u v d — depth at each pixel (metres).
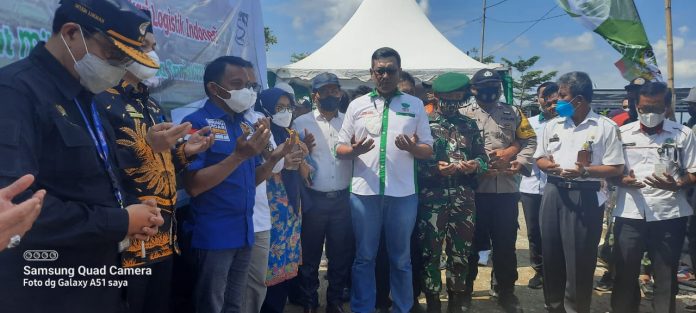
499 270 4.00
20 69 1.44
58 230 1.39
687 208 3.41
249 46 4.50
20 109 1.35
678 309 4.10
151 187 1.98
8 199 1.09
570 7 5.00
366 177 3.39
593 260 3.43
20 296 1.45
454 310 3.84
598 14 4.89
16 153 1.29
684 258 4.21
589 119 3.41
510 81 7.02
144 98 2.19
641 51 4.85
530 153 4.03
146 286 2.03
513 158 4.01
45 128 1.43
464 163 3.48
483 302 4.27
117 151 1.82
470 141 3.71
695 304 4.10
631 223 3.46
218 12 3.77
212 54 3.66
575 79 3.40
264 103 3.31
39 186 1.45
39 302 1.48
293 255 3.38
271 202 3.22
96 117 1.68
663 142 3.41
